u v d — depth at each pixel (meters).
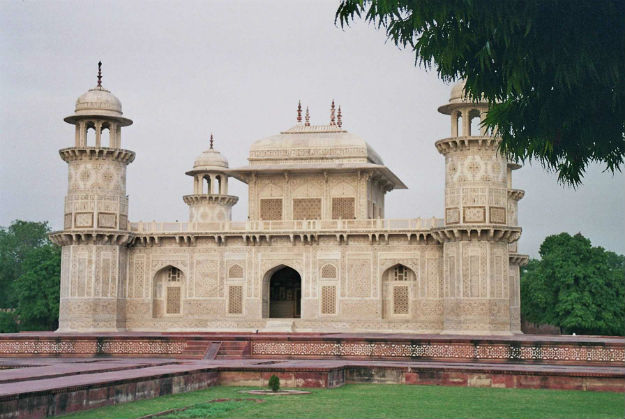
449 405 16.06
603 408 15.66
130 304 39.38
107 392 15.44
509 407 15.79
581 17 14.18
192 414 14.40
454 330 34.81
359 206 39.72
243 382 19.81
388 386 19.98
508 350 24.69
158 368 19.19
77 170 37.97
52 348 27.75
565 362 24.27
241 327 38.53
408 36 15.22
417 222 37.41
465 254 34.69
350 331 37.38
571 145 16.48
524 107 16.30
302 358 26.45
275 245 38.91
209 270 39.28
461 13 14.22
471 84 16.06
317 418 14.16
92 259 37.62
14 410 12.98
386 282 38.09
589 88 15.23
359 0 14.09
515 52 14.77
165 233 39.25
